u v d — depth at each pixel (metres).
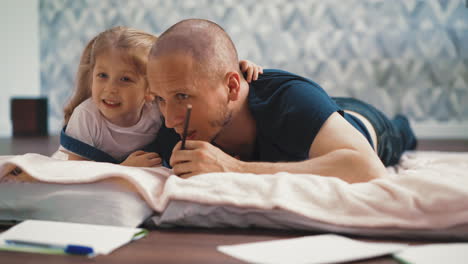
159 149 1.47
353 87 3.91
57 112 4.46
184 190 0.89
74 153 1.37
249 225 0.89
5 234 0.78
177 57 0.97
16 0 4.31
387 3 3.81
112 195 0.90
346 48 3.89
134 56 1.32
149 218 0.92
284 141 1.13
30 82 4.42
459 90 3.80
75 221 0.89
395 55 3.84
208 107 1.02
